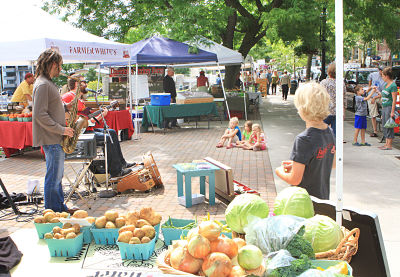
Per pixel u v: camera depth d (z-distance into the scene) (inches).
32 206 235.5
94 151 243.8
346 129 519.5
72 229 159.9
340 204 105.3
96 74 1317.7
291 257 80.9
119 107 483.8
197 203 235.6
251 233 89.8
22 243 172.7
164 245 160.1
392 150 370.9
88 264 147.6
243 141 412.8
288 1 661.3
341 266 83.2
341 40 107.1
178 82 1128.2
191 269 89.6
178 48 555.5
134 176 255.1
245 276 79.9
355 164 318.0
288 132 508.1
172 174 305.9
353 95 771.4
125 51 389.4
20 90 427.8
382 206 219.5
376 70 883.4
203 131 542.6
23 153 407.2
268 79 1441.9
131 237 150.7
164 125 524.4
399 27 623.2
